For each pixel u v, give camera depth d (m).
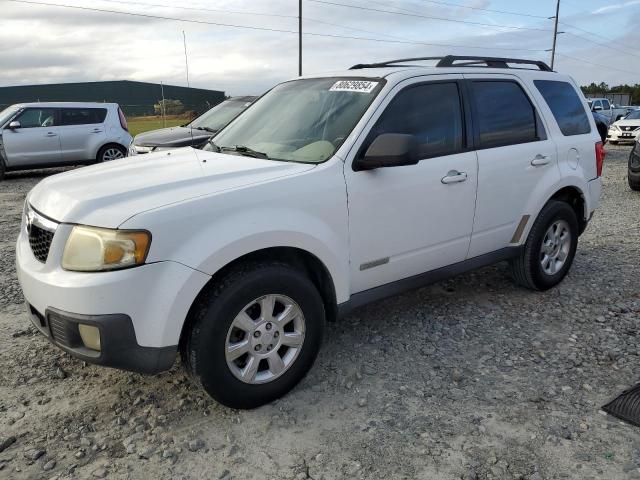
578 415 3.03
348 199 3.30
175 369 3.54
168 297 2.66
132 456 2.72
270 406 3.14
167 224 2.67
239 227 2.84
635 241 6.52
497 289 4.95
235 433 2.90
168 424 2.98
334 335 4.04
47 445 2.81
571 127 4.93
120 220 2.63
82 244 2.68
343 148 3.35
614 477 2.55
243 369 3.01
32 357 3.72
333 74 4.12
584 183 4.91
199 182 3.01
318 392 3.29
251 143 3.83
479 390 3.29
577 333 4.05
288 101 4.07
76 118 13.23
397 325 4.20
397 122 3.62
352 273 3.43
